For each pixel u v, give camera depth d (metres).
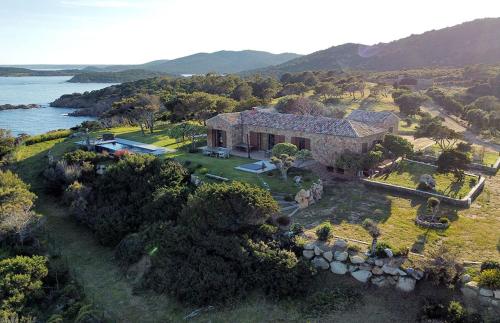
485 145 61.34
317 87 105.38
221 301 25.64
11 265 28.23
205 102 70.81
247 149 50.59
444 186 38.50
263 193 30.58
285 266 25.48
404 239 27.94
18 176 51.62
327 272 26.23
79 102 179.88
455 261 23.66
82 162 48.94
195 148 53.22
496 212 32.75
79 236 38.19
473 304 21.94
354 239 27.94
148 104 76.62
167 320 25.17
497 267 23.02
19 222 33.69
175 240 30.20
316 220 31.55
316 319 23.23
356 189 38.12
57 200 46.00
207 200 29.94
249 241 27.97
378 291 24.28
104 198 40.81
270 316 24.12
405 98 83.88
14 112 163.12
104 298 27.88
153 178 39.72
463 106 90.12
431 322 21.41
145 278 29.36
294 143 48.00
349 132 42.88
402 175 41.78
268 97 101.75
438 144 56.66
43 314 25.45
